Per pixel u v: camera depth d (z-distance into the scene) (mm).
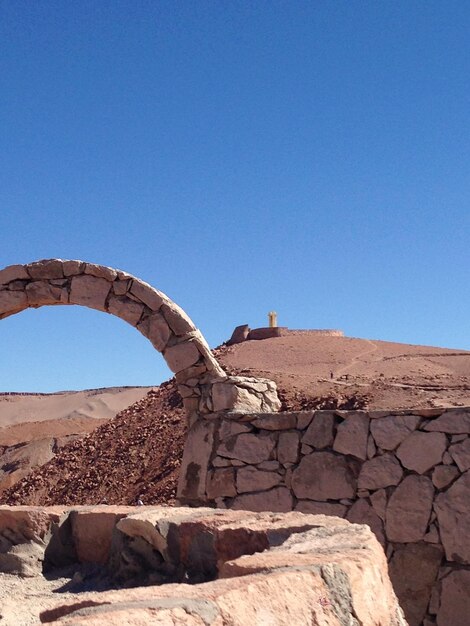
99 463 31031
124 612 2512
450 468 7363
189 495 9367
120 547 5918
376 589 3490
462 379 32812
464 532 7121
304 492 8289
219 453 9156
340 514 7938
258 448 8812
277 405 9906
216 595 2750
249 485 8758
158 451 29469
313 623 2930
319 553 3652
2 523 6707
